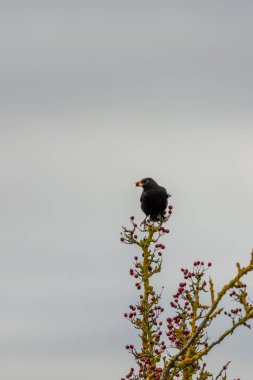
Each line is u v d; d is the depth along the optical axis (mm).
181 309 17359
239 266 11516
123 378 16844
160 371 15164
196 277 17578
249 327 11625
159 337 18609
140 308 19141
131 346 18375
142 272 20359
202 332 14953
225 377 14859
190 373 15664
